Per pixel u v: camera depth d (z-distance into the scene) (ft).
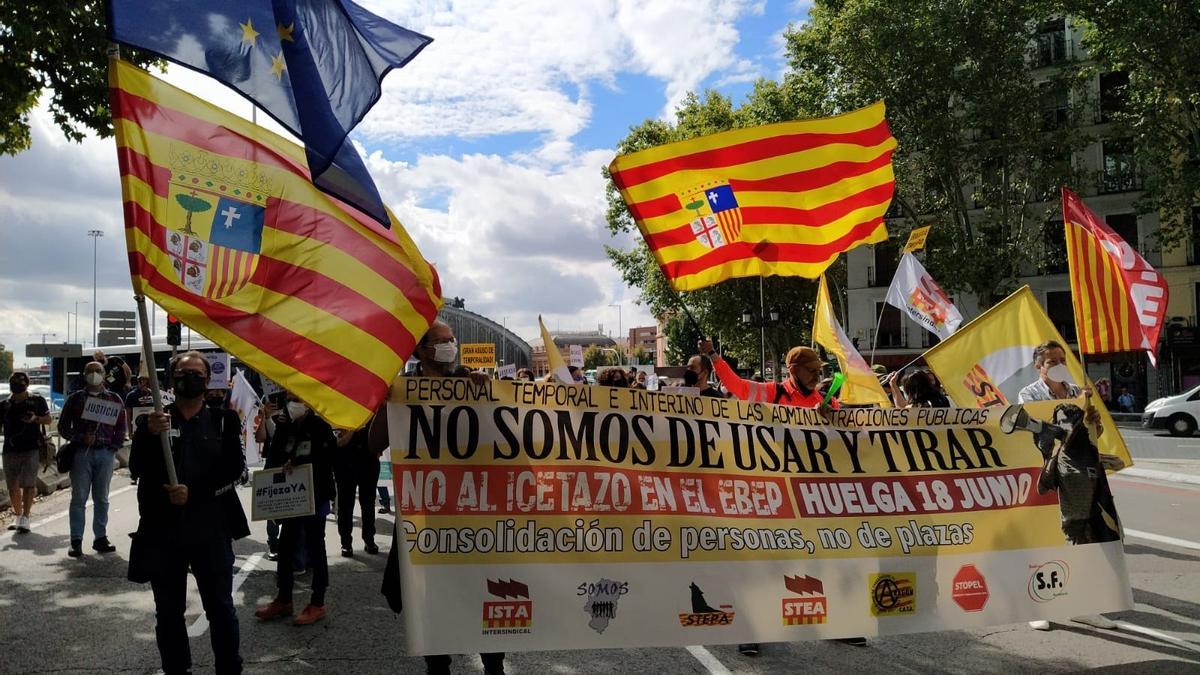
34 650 17.28
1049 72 126.31
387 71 14.65
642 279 149.69
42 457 32.17
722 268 22.17
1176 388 117.29
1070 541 16.96
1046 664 16.37
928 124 106.93
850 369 21.16
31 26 32.50
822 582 15.70
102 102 35.78
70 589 22.63
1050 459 17.21
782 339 150.61
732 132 21.98
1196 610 20.16
